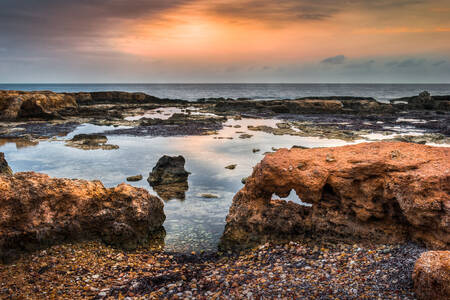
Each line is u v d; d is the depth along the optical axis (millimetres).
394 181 9578
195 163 24719
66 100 65125
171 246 12031
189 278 8992
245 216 11812
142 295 8031
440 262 6840
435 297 6746
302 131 40562
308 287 7984
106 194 11906
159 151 29016
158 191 18609
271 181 11383
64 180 11227
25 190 10039
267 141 33750
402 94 169750
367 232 10227
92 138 34031
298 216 11234
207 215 15156
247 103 73688
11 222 9547
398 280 7832
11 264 9125
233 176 21375
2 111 50875
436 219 8836
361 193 10469
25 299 7711
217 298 7758
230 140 34375
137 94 88938
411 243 9523
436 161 9891
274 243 10961
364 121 51625
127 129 42375
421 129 42156
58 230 10297
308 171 11023
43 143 32562
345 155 11344
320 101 68188
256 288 8109
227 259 10680
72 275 8992
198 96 147750
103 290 8273
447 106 66312
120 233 11242
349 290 7680
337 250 9992
